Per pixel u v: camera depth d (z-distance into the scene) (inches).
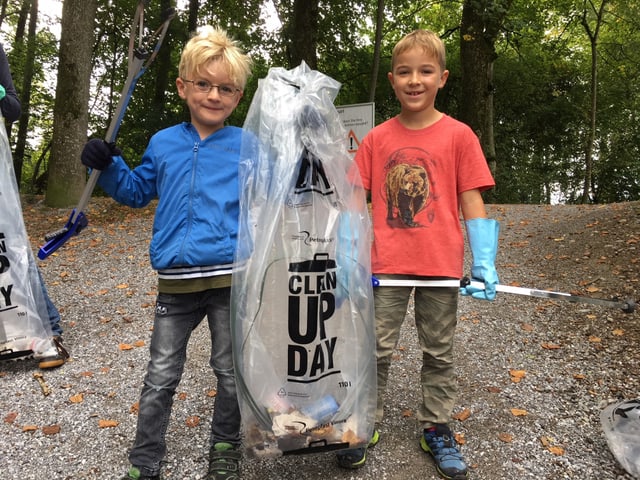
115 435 98.0
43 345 123.1
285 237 74.7
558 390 114.1
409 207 86.2
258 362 73.7
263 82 80.2
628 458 84.4
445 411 88.5
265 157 76.9
